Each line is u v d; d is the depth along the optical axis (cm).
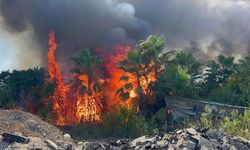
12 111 2417
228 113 3397
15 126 2242
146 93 3969
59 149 1697
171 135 1587
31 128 2303
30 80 4381
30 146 1586
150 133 3534
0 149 1581
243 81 4056
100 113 4016
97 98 4069
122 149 1591
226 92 3938
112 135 3578
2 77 4469
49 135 2316
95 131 3581
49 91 4162
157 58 4144
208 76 4478
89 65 4122
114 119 3656
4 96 4266
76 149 1716
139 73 4062
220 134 1602
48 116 3975
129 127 3597
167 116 3769
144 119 3684
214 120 3312
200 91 4288
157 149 1470
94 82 4084
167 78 3938
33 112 4159
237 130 2758
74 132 3612
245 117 2969
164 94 3922
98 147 1670
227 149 1477
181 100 3772
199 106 3656
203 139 1486
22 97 4272
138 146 1538
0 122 2230
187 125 3319
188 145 1443
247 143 1595
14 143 1594
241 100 3803
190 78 4075
